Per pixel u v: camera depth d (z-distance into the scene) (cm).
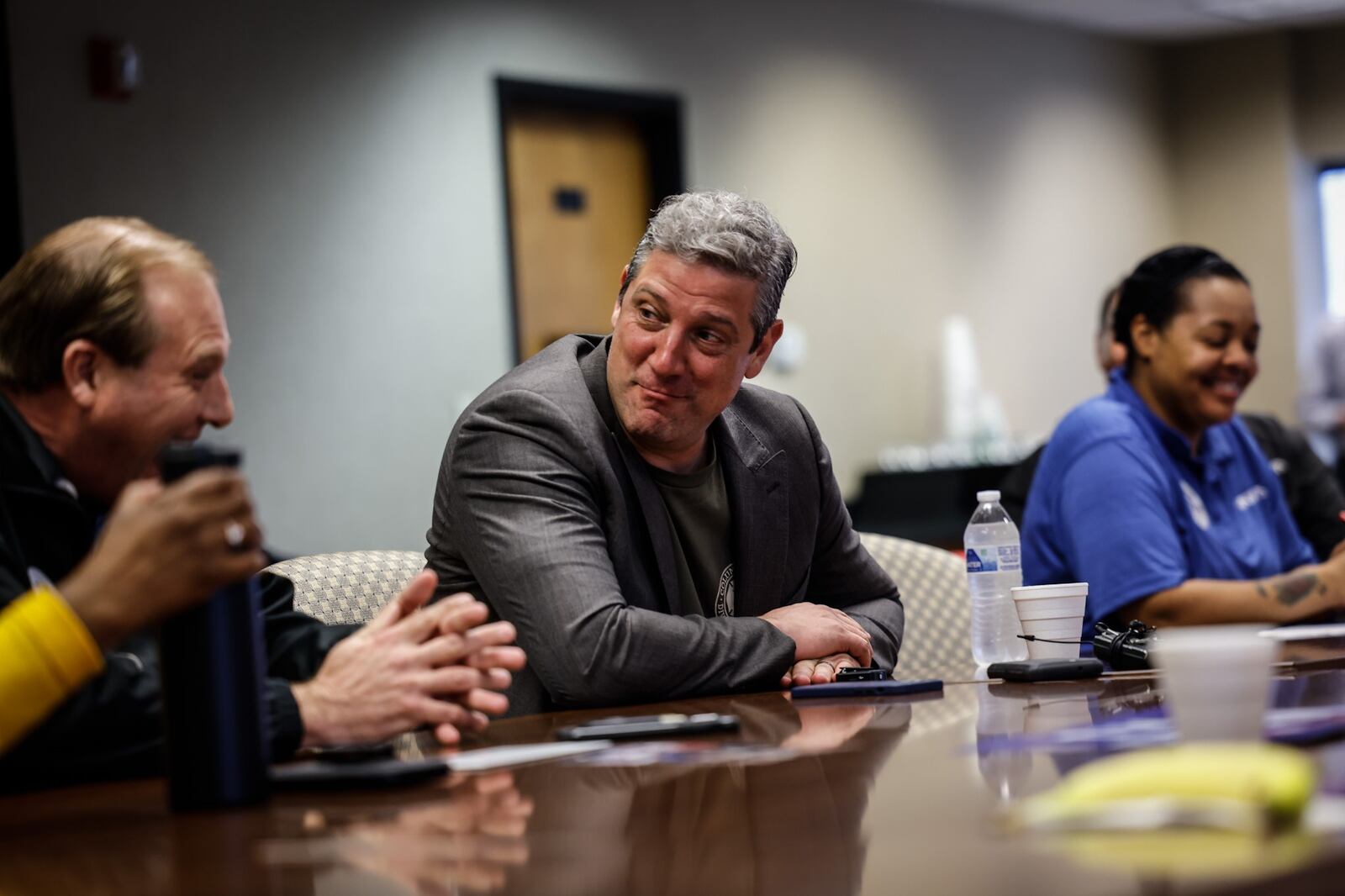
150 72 571
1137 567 265
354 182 627
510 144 692
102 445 153
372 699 141
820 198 809
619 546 204
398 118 641
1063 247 958
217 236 587
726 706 170
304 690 141
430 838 99
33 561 150
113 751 134
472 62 666
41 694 107
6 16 517
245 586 114
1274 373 1029
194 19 582
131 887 89
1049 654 199
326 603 230
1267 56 1020
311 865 92
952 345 862
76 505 152
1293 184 1023
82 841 104
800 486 229
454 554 209
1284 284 1023
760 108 782
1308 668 169
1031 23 943
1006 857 82
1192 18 978
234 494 110
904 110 857
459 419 210
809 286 804
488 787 117
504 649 148
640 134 746
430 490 647
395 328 638
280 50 606
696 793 110
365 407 627
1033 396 932
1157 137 1038
